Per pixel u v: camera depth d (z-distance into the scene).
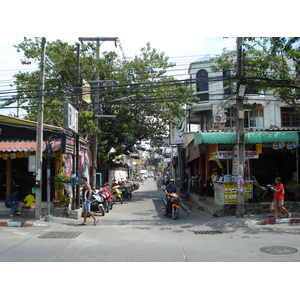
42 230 10.38
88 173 17.91
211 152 14.82
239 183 12.30
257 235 9.33
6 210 13.27
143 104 20.28
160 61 20.28
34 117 19.77
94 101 19.06
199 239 8.87
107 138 21.16
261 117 22.12
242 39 12.05
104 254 7.08
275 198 11.66
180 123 21.91
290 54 12.30
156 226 11.09
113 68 19.95
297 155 14.30
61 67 18.66
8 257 6.84
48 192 12.06
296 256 6.79
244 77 11.84
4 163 14.51
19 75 19.30
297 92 13.38
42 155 13.30
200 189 17.14
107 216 13.41
